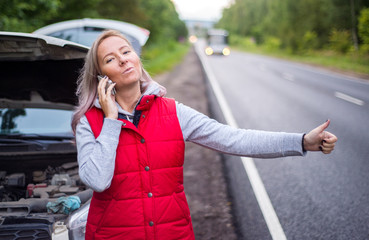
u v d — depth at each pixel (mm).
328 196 4477
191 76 17016
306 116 8852
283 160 5758
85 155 1585
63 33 6051
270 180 4996
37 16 9789
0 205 2521
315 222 3855
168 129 1668
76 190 2781
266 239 3533
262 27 52969
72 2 12078
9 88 3465
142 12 18828
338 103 10578
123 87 1685
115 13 17797
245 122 8266
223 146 1696
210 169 5434
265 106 10102
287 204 4281
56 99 3643
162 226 1646
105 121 1570
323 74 19172
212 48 35625
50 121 3553
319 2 31750
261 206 4230
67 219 2320
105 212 1646
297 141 1604
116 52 1645
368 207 4176
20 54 2705
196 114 1737
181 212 1701
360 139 6836
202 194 4578
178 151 1679
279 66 24125
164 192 1652
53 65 3107
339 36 27250
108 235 1648
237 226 3779
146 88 1771
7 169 3119
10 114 3566
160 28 29297
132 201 1624
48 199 2617
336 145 6496
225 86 14008
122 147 1619
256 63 26609
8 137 3299
